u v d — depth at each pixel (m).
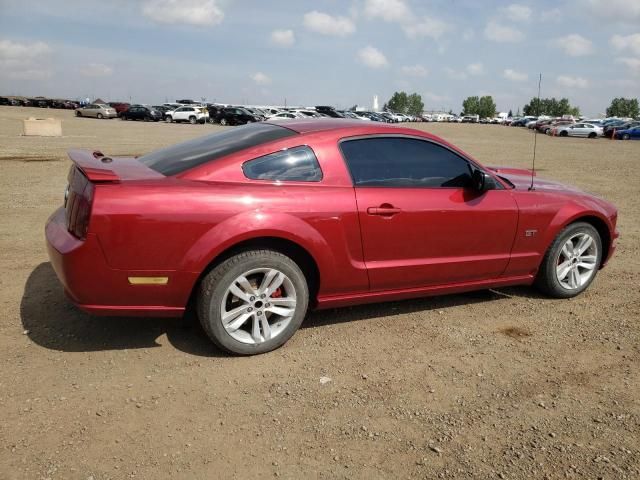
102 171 3.21
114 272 3.20
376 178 3.90
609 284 5.29
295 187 3.61
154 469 2.49
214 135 4.29
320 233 3.62
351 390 3.23
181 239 3.26
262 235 3.42
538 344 3.92
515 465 2.59
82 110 54.97
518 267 4.55
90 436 2.70
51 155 15.66
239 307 3.51
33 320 3.98
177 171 3.53
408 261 4.02
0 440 2.64
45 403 2.97
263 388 3.22
